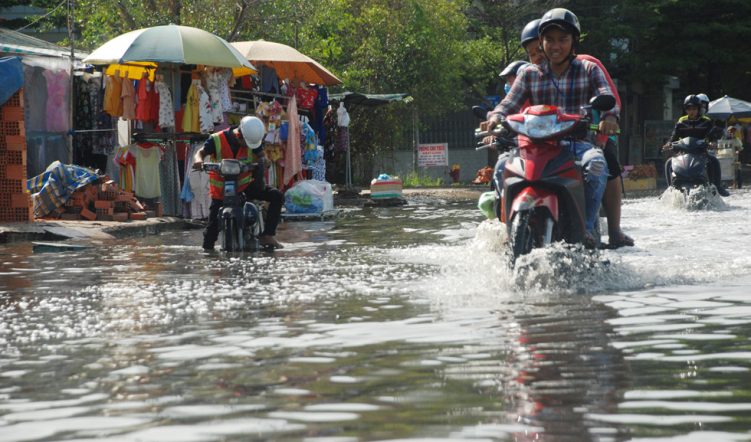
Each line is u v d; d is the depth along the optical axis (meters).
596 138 11.54
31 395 5.40
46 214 22.33
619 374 5.49
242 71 29.38
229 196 15.99
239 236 15.96
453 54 53.09
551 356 6.06
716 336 6.71
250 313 8.53
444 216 24.94
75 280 11.68
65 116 26.38
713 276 10.44
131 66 25.80
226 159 15.95
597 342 6.54
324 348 6.59
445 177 60.34
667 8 67.94
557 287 9.70
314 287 10.43
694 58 67.69
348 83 45.94
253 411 4.82
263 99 31.44
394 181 32.34
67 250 16.47
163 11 37.19
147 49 24.17
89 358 6.50
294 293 9.92
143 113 25.30
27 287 10.99
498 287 9.85
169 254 15.45
